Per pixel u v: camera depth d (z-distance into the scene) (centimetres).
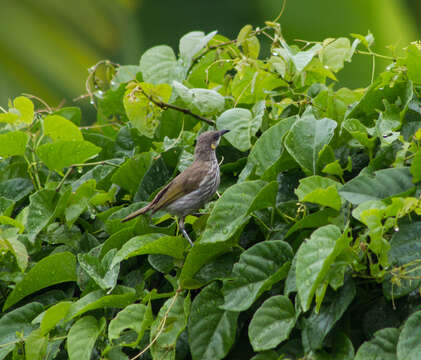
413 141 595
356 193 559
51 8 1518
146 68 890
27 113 788
